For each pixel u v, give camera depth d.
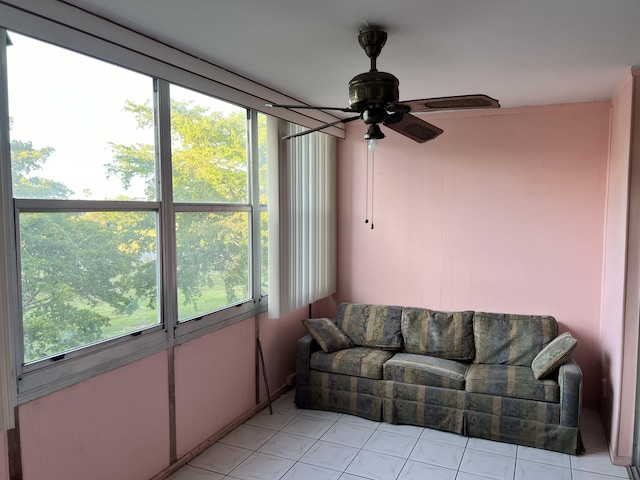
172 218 2.92
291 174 4.00
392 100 2.16
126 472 2.64
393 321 4.22
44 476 2.17
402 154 4.60
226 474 3.00
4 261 1.85
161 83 2.78
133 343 2.65
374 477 2.97
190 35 2.42
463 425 3.50
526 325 3.88
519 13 2.11
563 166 4.05
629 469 3.04
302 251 4.24
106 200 2.48
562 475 2.99
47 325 2.19
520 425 3.35
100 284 2.47
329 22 2.22
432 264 4.55
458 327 4.00
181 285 3.07
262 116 3.89
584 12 2.10
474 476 2.98
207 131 3.25
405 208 4.63
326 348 4.00
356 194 4.82
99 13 2.15
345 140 4.83
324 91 3.57
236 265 3.65
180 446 3.07
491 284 4.34
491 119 4.25
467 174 4.37
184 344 3.07
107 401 2.50
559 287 4.11
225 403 3.52
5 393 1.86
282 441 3.43
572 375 3.22
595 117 3.93
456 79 3.24
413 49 2.61
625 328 3.06
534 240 4.17
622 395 3.08
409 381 3.65
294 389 4.45
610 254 3.65
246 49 2.63
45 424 2.17
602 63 2.88
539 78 3.21
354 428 3.64
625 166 3.11
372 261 4.81
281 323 4.31
